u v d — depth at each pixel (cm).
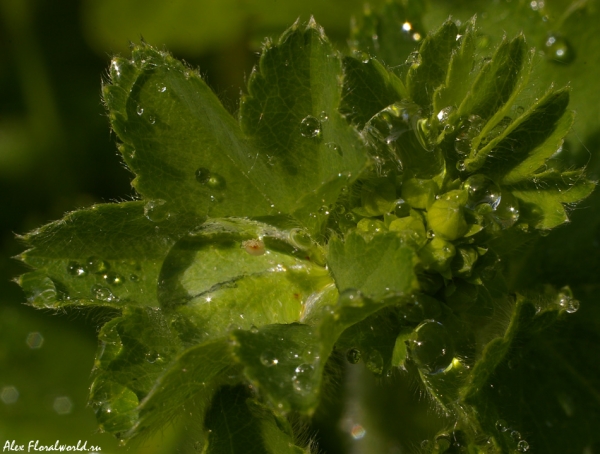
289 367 14
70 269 15
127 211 15
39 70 21
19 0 20
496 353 15
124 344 15
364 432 16
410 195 15
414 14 18
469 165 15
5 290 19
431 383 15
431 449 15
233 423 15
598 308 16
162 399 14
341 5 19
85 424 19
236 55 19
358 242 14
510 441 15
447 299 15
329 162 15
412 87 15
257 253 15
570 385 15
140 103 15
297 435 15
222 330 15
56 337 19
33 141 21
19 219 20
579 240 16
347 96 15
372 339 15
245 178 15
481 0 17
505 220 15
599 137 17
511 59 15
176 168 15
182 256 15
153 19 20
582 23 17
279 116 15
